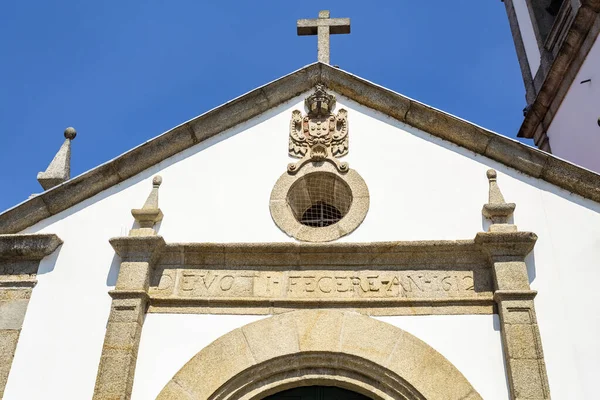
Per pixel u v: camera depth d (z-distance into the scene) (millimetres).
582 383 6121
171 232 7344
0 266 7203
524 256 6816
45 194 7508
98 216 7500
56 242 7238
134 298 6754
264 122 8148
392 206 7352
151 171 7832
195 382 6379
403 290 6789
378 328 6574
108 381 6289
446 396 6172
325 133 7965
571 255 6828
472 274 6852
